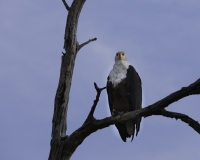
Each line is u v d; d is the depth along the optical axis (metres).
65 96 12.94
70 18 13.84
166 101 10.76
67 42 13.62
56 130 12.61
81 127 11.74
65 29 13.82
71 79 13.28
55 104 12.94
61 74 13.26
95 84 10.83
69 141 11.95
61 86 13.06
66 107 12.92
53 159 12.09
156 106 10.92
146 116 11.34
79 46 13.73
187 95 10.58
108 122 11.55
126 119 11.45
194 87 10.38
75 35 13.71
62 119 12.75
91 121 11.58
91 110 11.45
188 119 10.70
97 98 11.09
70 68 13.30
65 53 13.56
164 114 10.98
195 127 10.65
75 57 13.62
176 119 10.93
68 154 12.05
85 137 11.94
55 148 12.17
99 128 11.68
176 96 10.59
